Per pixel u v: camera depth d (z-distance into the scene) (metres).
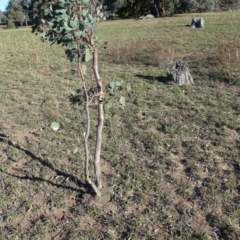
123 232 3.63
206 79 9.24
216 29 20.27
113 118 6.66
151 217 3.80
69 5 3.22
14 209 4.05
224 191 4.17
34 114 7.23
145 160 5.00
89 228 3.70
